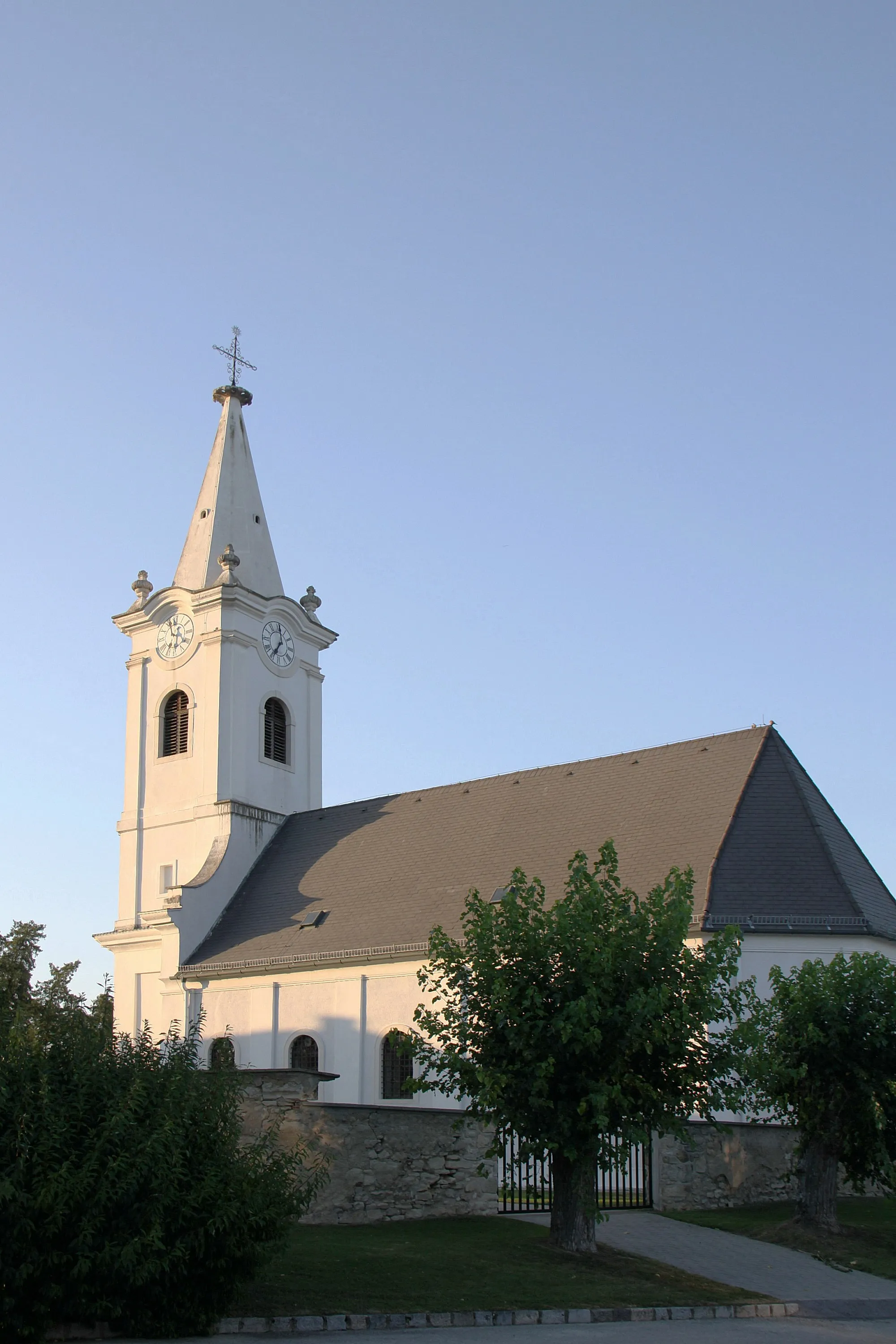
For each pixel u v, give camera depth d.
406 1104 43.41
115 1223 17.47
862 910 40.34
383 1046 44.66
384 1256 23.27
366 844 53.28
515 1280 22.42
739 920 39.12
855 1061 29.50
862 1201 34.41
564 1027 24.16
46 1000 48.69
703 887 40.12
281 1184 19.67
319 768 60.69
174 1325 17.80
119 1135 17.77
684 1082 25.27
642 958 25.45
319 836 55.66
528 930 25.73
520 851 47.47
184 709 58.34
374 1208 27.38
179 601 59.12
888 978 29.97
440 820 52.28
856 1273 26.11
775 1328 20.89
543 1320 20.61
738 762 45.19
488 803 51.62
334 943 47.56
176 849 56.62
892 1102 29.12
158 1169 17.73
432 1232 26.16
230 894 54.22
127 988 55.38
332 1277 21.34
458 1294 21.19
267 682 58.94
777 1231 28.86
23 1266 16.56
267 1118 27.45
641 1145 25.95
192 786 56.88
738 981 38.41
